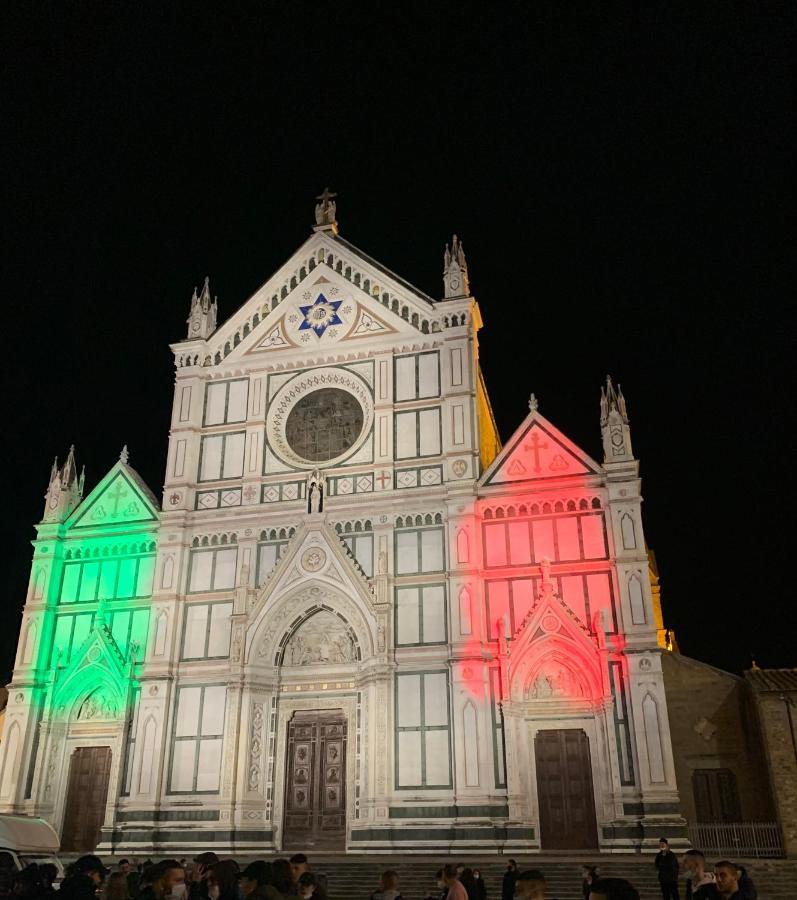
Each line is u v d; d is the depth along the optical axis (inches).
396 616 1744.6
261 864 534.0
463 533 1756.9
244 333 2091.5
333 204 2192.4
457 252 2038.6
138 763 1724.9
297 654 1817.2
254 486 1925.4
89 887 566.3
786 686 1574.8
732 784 1633.9
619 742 1555.1
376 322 2010.3
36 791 1756.9
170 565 1878.7
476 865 1366.9
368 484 1870.1
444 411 1875.0
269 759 1736.0
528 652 1653.5
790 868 1320.1
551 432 1822.1
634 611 1627.7
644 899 1219.9
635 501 1711.4
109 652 1817.2
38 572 1947.6
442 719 1644.9
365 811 1624.0
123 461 2032.5
